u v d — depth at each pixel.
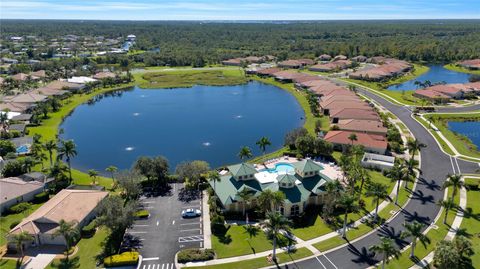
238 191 101.81
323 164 131.62
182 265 79.69
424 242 86.38
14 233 85.50
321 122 179.25
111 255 82.44
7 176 119.50
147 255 83.00
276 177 110.25
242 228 93.75
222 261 81.00
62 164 120.31
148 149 154.88
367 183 116.44
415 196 108.44
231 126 184.62
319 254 83.06
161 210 101.69
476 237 88.12
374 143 142.50
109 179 123.56
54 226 89.19
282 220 79.69
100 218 85.94
